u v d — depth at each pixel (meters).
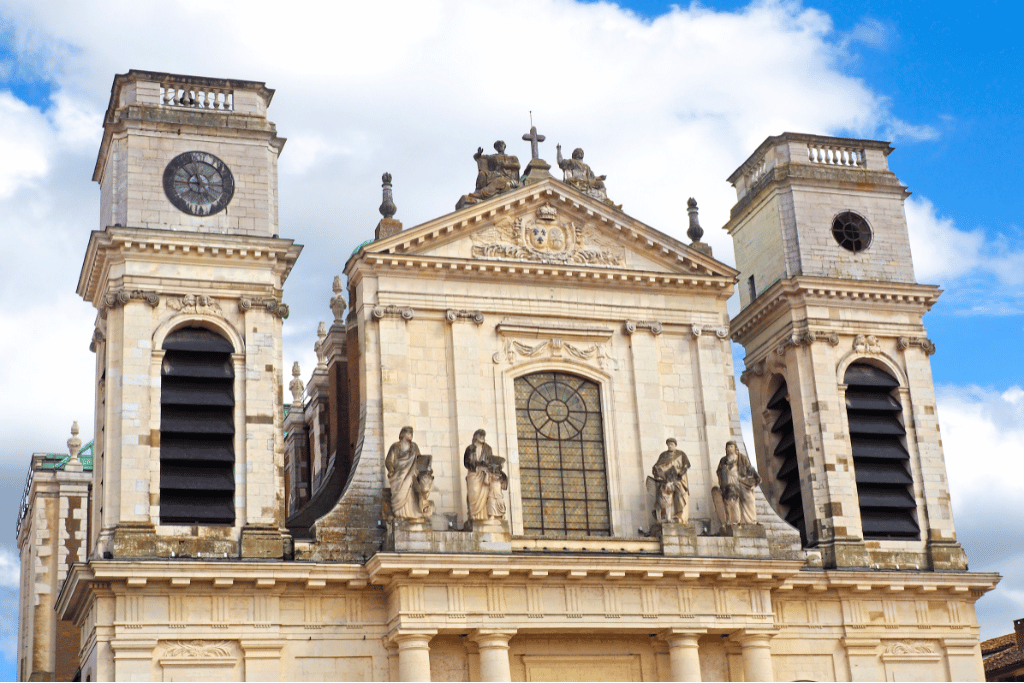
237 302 49.22
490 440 50.34
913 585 53.41
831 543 53.69
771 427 58.84
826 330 56.56
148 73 50.75
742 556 49.78
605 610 48.19
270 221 50.59
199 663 44.78
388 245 50.91
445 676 46.91
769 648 49.97
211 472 47.59
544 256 53.16
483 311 51.78
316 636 46.44
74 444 68.31
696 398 53.53
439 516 48.88
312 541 47.19
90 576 44.28
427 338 50.97
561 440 51.69
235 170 50.72
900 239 59.28
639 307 53.94
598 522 51.09
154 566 44.28
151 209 49.22
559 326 52.50
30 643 65.31
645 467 51.88
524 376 52.03
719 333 54.50
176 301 48.53
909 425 56.66
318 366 59.81
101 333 50.47
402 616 45.75
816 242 57.97
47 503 66.69
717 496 51.28
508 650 47.72
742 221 62.06
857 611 53.00
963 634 54.12
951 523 55.56
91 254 48.81
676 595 49.16
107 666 43.81
